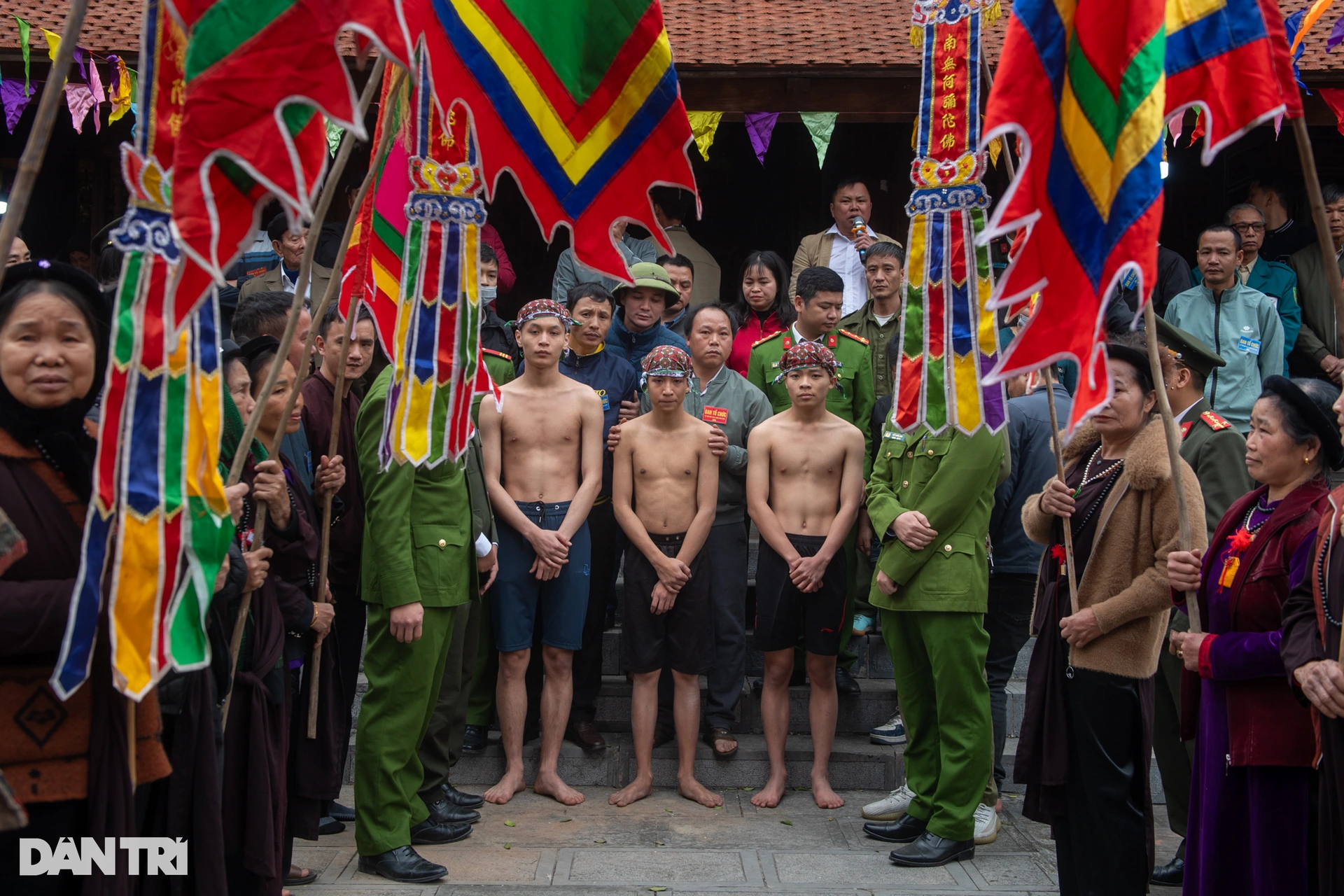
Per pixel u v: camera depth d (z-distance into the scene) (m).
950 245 3.20
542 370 4.53
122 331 1.97
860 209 6.45
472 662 4.39
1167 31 2.53
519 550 4.44
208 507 2.04
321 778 3.33
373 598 3.67
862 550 5.17
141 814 2.41
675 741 4.91
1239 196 8.32
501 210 9.32
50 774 1.99
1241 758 2.71
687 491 4.58
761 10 7.43
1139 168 2.33
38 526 2.00
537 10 2.90
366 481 3.71
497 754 4.72
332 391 3.81
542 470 4.48
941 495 3.85
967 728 3.90
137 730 2.20
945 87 3.21
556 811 4.39
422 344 3.11
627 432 4.63
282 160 1.87
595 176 2.93
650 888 3.68
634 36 2.90
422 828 4.03
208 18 1.85
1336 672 2.38
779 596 4.46
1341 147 7.98
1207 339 5.76
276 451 2.87
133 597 1.94
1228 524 2.93
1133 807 3.23
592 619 4.79
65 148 7.97
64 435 2.05
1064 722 3.28
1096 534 3.27
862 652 5.21
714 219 9.34
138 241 1.98
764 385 5.36
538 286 9.39
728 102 6.75
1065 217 2.39
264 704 2.81
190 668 1.98
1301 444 2.74
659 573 4.46
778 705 4.54
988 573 4.04
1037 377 4.62
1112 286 2.31
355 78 6.59
